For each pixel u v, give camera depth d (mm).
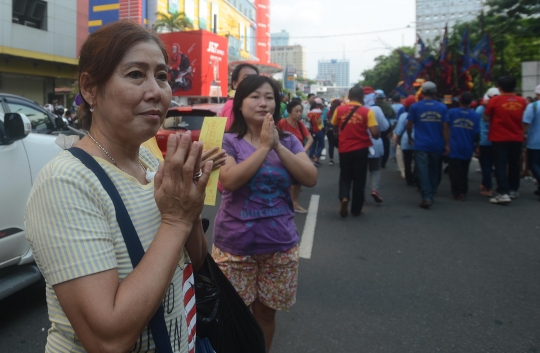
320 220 6227
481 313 3453
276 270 2428
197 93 24562
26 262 3441
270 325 2555
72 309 989
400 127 8570
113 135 1210
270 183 2381
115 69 1143
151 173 1303
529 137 7492
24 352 2912
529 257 4688
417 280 4094
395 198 7707
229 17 60000
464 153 7363
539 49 21891
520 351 2932
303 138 6688
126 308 982
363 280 4094
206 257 1587
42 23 22953
